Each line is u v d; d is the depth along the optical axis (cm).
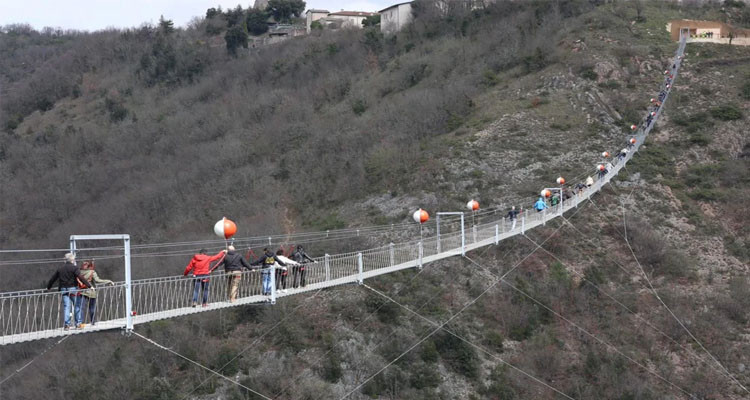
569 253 5381
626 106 7781
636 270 5328
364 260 3406
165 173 8338
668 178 6594
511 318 4744
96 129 10519
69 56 13838
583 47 8775
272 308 4738
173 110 10981
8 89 13612
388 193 6538
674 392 4266
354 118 8638
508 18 10275
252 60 12206
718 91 7981
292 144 8256
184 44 13512
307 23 14388
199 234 6456
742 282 5147
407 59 10188
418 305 4809
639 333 4703
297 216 6744
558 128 7412
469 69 9206
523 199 6150
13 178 9162
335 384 4284
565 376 4338
